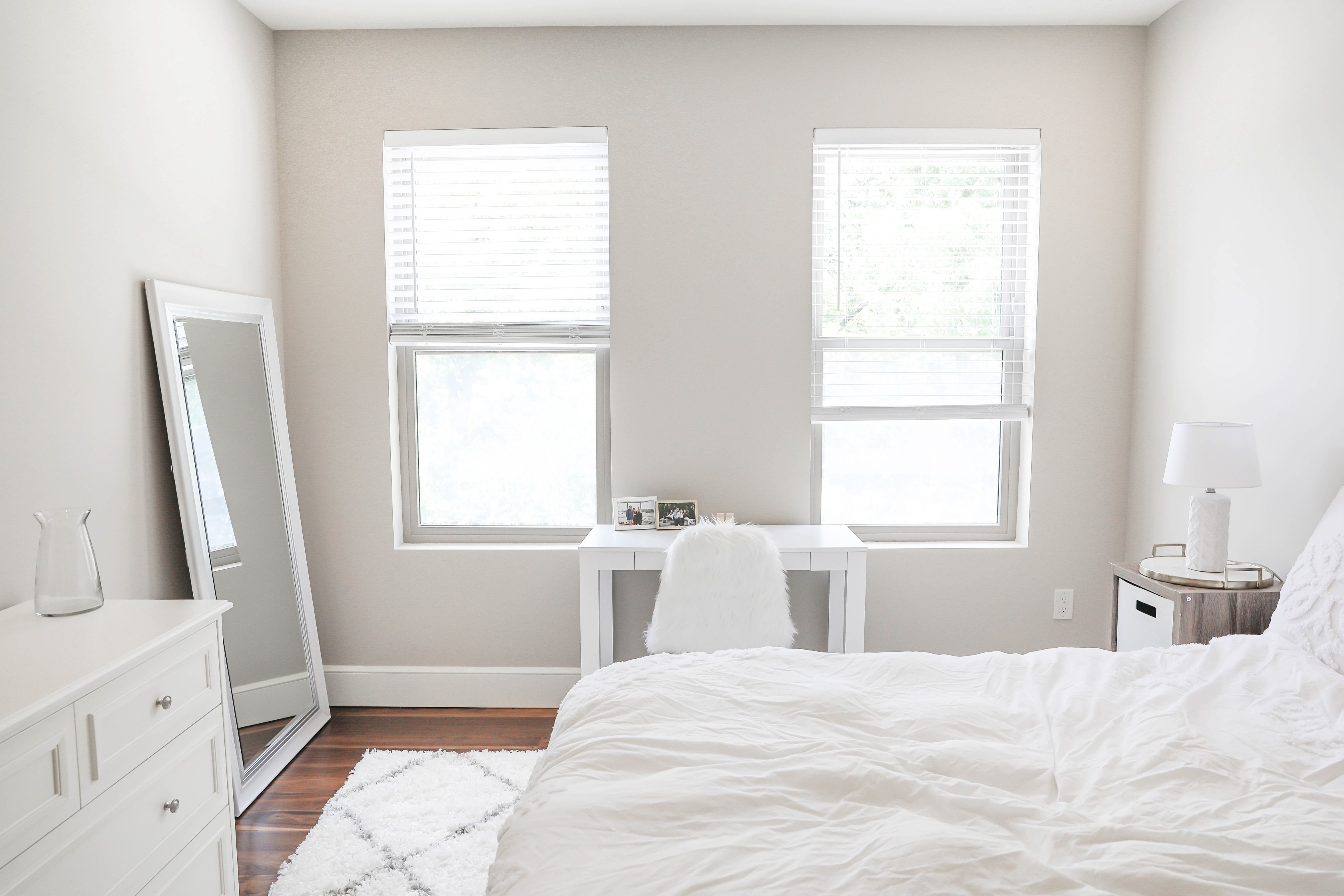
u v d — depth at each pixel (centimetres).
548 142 321
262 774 263
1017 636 335
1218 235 273
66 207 203
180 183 254
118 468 222
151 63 239
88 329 211
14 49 186
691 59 316
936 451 344
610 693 165
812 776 129
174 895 164
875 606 333
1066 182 321
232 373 275
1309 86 234
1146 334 316
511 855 113
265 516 287
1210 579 239
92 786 140
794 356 325
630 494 329
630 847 111
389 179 327
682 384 326
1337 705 156
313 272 323
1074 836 111
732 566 267
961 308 335
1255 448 236
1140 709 157
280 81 318
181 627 165
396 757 282
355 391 327
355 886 206
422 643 334
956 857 103
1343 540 191
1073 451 329
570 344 330
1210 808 118
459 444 343
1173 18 298
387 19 307
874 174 328
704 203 320
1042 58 317
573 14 304
